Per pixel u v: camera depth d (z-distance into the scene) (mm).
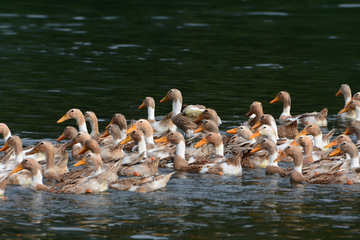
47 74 38250
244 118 27984
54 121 26453
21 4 75250
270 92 34500
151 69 41125
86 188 16438
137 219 13922
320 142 22141
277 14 70312
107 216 14133
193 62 44188
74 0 79125
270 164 19359
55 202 15367
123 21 65188
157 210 14617
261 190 16703
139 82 36562
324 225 13500
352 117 29250
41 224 13555
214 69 41531
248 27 61938
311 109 30797
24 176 17922
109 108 29547
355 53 48281
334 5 76188
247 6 76500
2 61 42375
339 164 18219
